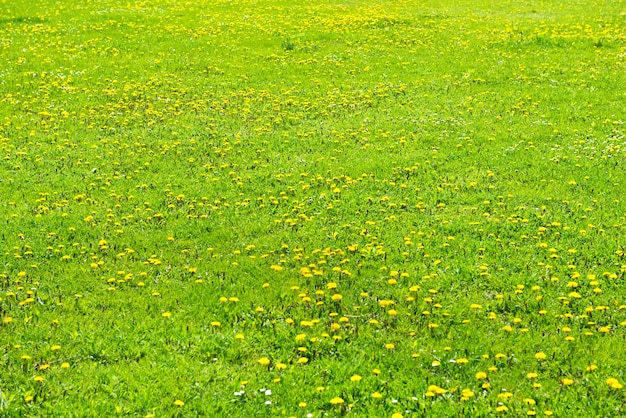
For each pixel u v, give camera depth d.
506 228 11.97
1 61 24.08
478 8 33.53
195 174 15.17
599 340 8.55
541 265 10.53
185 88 21.72
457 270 10.46
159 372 7.95
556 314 9.23
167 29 29.02
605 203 12.92
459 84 21.53
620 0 33.34
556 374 7.91
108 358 8.33
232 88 21.80
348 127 18.05
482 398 7.37
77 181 14.75
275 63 24.52
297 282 10.35
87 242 11.85
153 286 10.27
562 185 13.88
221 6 34.09
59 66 23.81
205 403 7.40
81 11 32.00
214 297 9.87
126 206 13.45
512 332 8.82
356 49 26.16
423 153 16.02
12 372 7.94
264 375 7.96
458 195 13.55
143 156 16.30
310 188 14.26
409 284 10.20
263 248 11.63
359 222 12.45
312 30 29.00
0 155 16.25
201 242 11.90
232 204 13.52
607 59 23.41
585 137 16.67
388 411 7.22
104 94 21.12
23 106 19.86
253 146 16.89
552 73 22.22
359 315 9.36
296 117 18.94
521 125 17.69
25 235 12.06
